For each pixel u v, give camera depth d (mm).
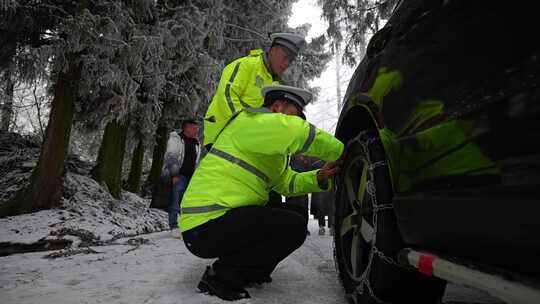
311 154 1880
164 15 8273
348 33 7754
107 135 9094
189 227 1945
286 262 3000
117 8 6395
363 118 1912
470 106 1013
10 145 9594
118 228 6223
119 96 7078
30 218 5688
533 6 862
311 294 2057
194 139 5621
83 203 6945
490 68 962
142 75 7344
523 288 814
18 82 7051
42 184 6309
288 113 2018
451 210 1060
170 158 5293
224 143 2006
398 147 1388
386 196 1563
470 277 979
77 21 5875
